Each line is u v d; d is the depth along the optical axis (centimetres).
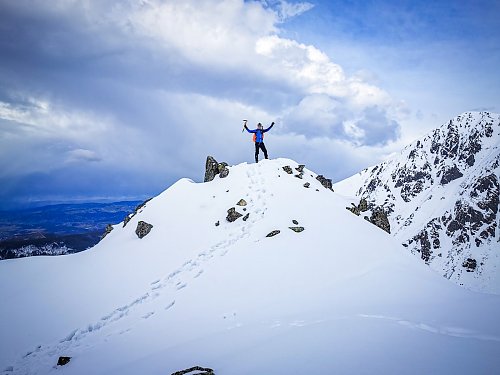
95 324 1573
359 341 934
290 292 1534
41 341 1509
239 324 1255
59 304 1831
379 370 742
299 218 2345
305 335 1023
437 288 1550
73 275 2181
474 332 983
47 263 2475
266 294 1536
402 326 1055
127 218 3088
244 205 2611
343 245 2005
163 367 958
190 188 3097
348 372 744
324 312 1266
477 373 707
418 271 1789
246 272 1759
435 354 820
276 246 1991
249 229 2302
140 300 1733
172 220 2659
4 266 2403
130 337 1334
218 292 1608
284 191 2727
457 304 1305
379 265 1797
